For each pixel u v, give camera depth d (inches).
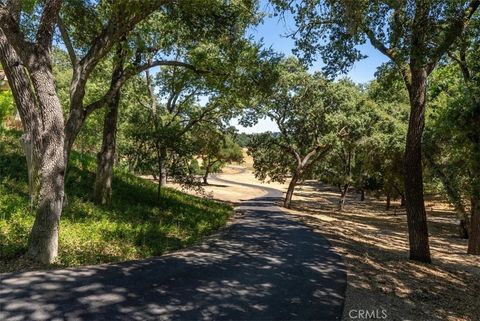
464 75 612.7
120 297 271.1
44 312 233.5
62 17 542.0
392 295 348.5
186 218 690.8
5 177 522.0
